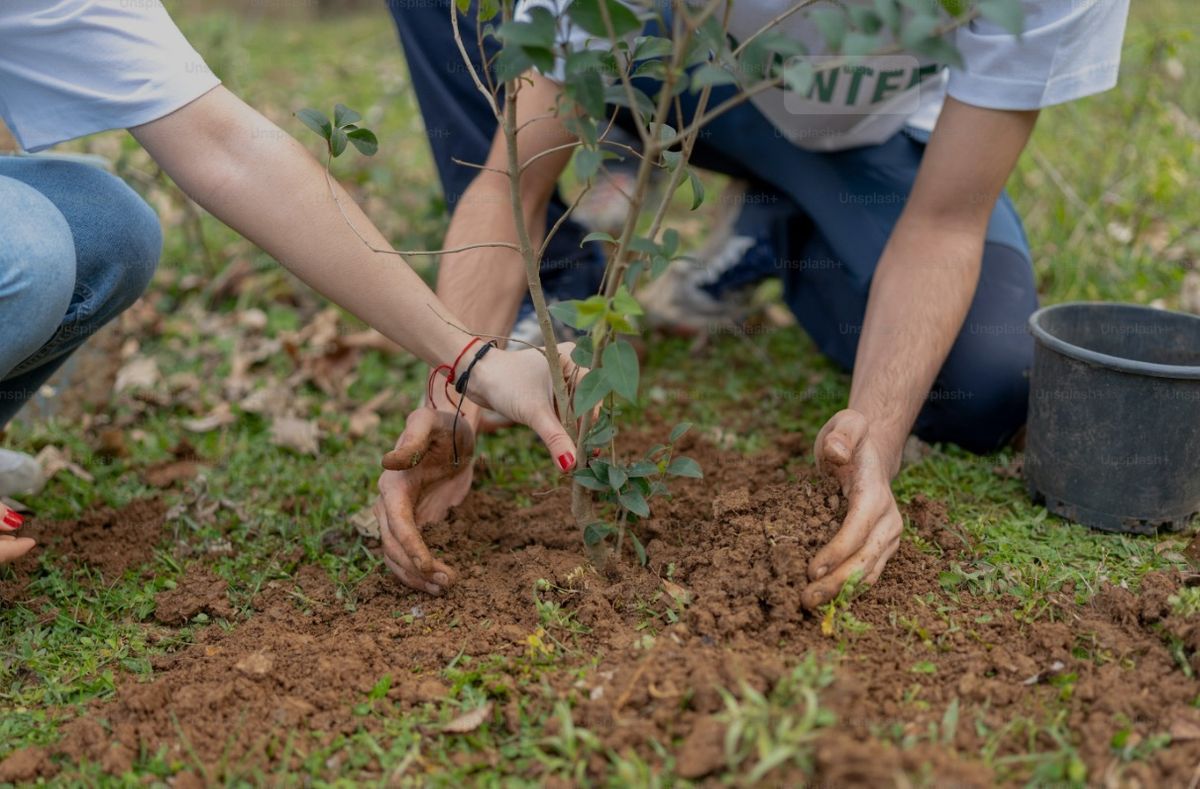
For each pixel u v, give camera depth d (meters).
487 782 1.48
